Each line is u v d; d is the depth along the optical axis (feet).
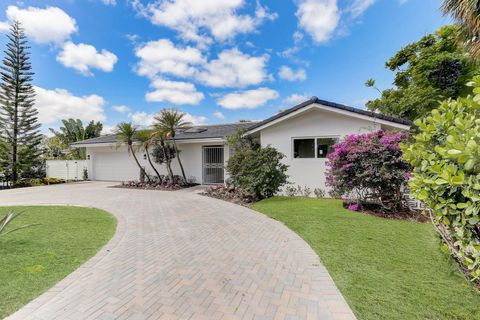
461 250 7.85
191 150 53.42
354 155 23.36
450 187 7.16
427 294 9.29
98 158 64.39
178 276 11.50
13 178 58.54
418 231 17.31
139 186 49.47
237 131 38.93
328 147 34.71
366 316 8.18
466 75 53.31
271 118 35.86
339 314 8.41
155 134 45.44
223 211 26.14
